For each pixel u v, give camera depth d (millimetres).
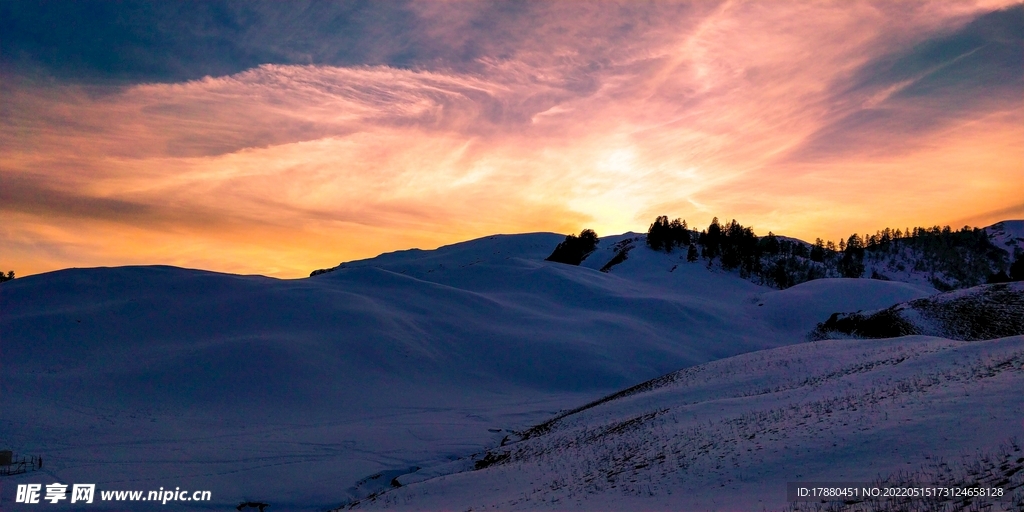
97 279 86125
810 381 31094
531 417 49125
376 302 85125
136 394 49375
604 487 19531
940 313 63625
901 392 20656
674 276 136000
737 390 34375
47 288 81938
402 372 62750
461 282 122688
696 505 15094
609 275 129875
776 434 19516
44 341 62469
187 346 62562
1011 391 16703
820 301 103812
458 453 37844
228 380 53469
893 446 15125
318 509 27688
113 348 62594
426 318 81500
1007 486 10875
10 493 26719
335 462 34562
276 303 77500
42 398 45875
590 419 37625
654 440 24406
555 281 113875
